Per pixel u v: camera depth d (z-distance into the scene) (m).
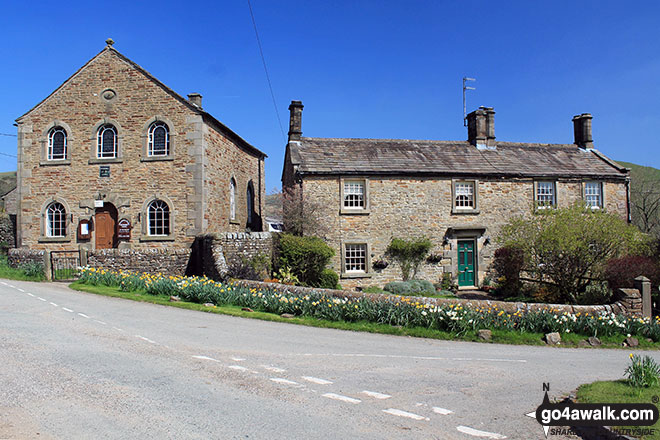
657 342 11.48
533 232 17.25
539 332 11.45
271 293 12.81
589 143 25.14
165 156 18.53
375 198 19.86
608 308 12.48
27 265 16.84
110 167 18.81
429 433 4.93
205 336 9.15
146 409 5.27
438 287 19.89
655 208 36.22
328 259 17.91
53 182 19.09
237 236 17.09
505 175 21.17
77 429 4.69
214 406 5.45
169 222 18.48
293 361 7.70
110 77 19.00
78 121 19.09
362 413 5.44
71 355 7.32
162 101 18.69
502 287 19.59
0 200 31.59
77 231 18.88
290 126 21.59
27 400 5.40
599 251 15.95
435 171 20.39
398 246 19.58
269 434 4.71
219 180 20.50
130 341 8.40
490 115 23.55
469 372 7.62
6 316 9.98
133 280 14.18
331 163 19.97
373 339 10.00
